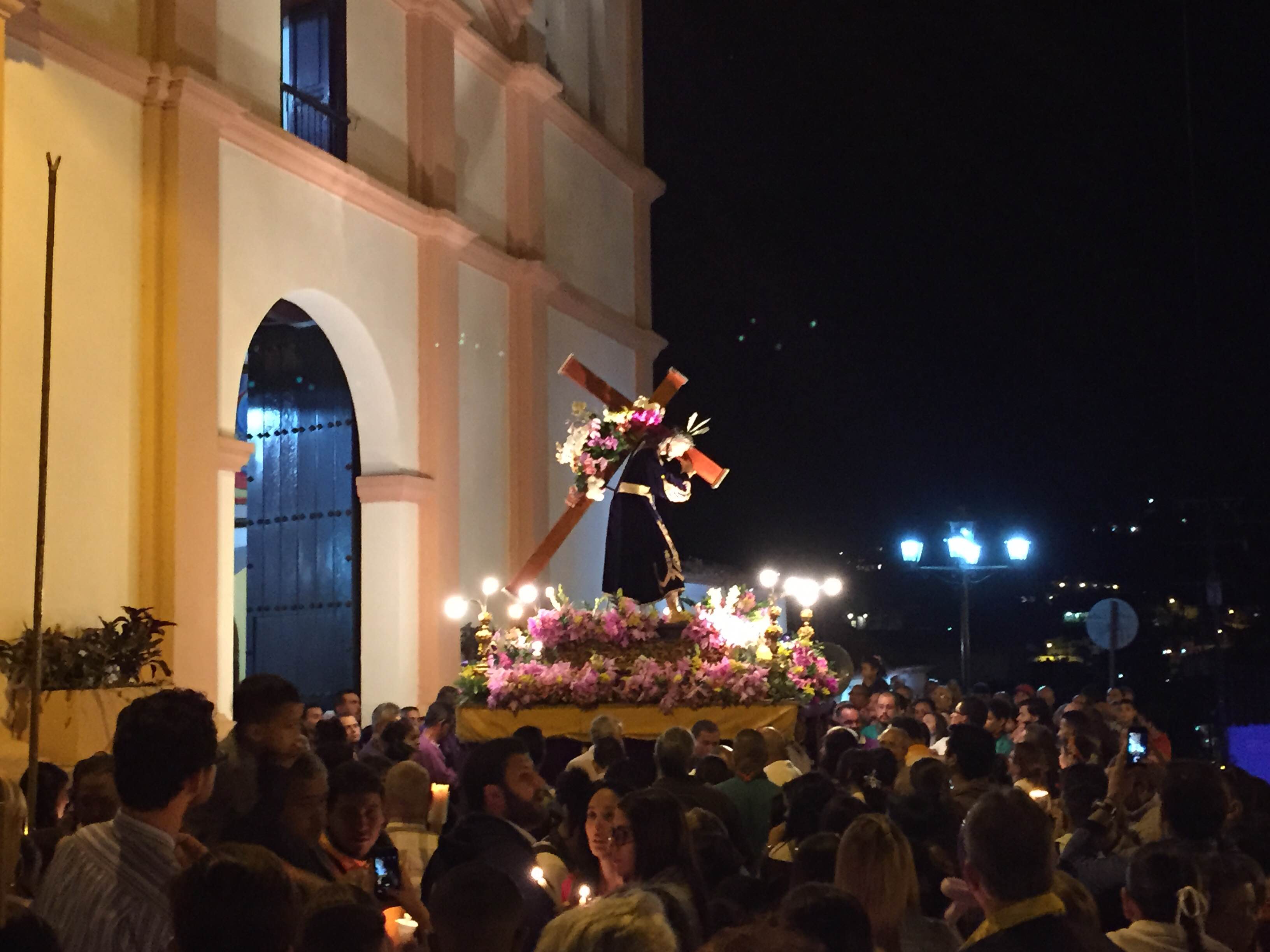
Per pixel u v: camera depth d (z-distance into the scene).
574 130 18.25
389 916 4.17
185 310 10.78
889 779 7.11
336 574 14.62
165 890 3.46
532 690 10.77
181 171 10.80
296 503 14.97
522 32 17.22
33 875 4.30
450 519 14.62
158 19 11.03
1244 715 23.03
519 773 5.16
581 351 18.27
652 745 10.73
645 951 2.57
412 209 14.22
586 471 11.54
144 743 3.55
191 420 10.79
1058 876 3.93
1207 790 5.18
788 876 5.25
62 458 9.77
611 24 20.33
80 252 10.05
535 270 16.47
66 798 5.61
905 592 36.25
